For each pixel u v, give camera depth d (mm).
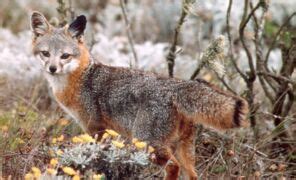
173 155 10711
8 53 16938
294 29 17828
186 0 12758
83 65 11719
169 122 10562
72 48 11703
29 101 14562
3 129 11578
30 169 10352
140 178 10242
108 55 18047
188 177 10781
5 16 21906
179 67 16594
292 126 12750
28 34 19156
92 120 11578
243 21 12828
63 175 9688
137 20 21594
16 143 11125
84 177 9633
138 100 10906
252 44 17734
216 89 10242
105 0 23359
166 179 10586
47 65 11688
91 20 22312
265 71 12852
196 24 20172
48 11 22203
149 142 10727
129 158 10102
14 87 15344
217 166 11523
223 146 11883
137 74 11156
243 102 9938
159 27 21516
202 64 12305
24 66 16359
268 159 11742
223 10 19406
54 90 11930
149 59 17406
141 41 21094
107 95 11328
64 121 12523
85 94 11578
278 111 12688
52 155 10266
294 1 20250
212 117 10172
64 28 11961
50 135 11859
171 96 10555
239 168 11430
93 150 10008
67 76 11688
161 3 21969
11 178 9992
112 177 10031
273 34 18000
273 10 20000
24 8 22016
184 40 19859
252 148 11859
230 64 14656
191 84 10469
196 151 12031
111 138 11203
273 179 11609
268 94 12984
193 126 10680
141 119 10812
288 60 12781
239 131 12648
